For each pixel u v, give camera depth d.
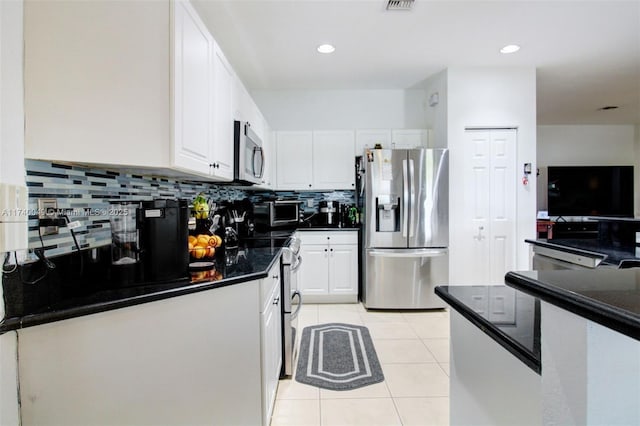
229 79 2.05
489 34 2.69
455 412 1.03
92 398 1.11
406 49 2.96
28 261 1.10
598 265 2.13
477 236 3.43
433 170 3.29
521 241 3.43
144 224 1.34
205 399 1.32
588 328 0.48
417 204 3.29
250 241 2.60
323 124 4.12
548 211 5.74
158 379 1.21
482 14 2.40
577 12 2.38
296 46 2.89
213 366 1.33
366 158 3.33
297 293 2.41
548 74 3.57
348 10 2.35
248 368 1.44
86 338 1.09
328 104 4.12
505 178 3.44
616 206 5.70
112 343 1.12
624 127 5.89
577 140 5.88
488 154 3.44
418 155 3.29
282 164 3.89
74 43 1.17
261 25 2.54
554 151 5.88
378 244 3.33
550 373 0.55
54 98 1.14
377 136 3.84
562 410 0.53
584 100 4.51
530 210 3.43
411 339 2.67
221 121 1.89
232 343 1.39
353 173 3.87
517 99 3.40
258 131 3.01
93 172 1.47
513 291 1.09
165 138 1.28
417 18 2.45
